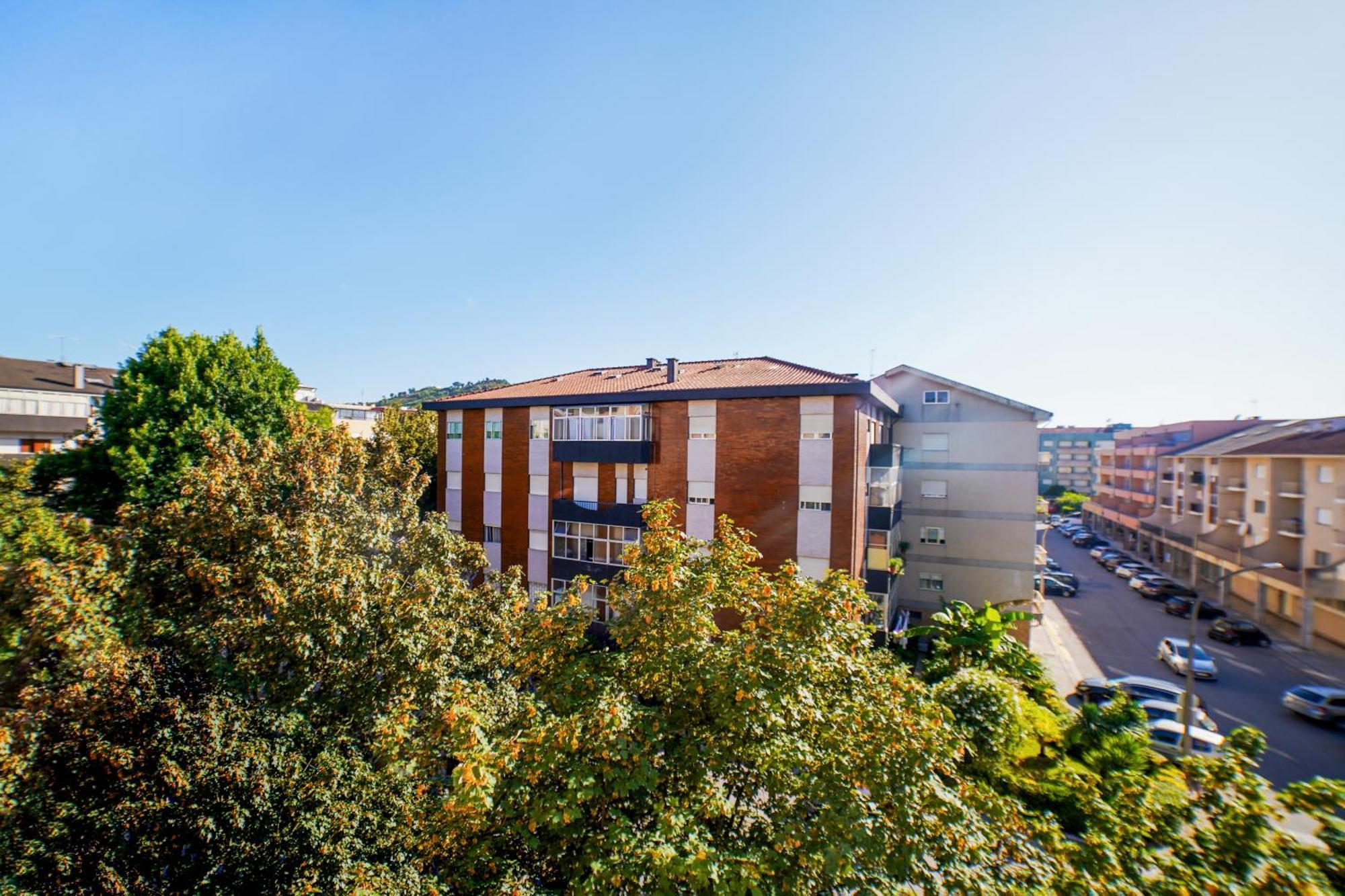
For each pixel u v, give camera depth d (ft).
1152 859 17.71
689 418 62.59
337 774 21.58
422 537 41.37
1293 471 92.17
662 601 24.23
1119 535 173.37
